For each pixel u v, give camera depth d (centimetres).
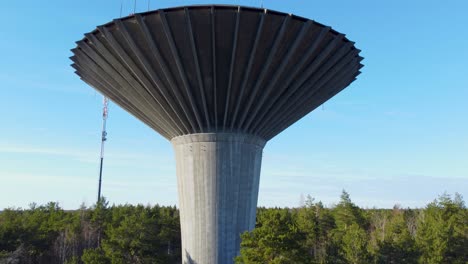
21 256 5966
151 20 2303
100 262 4666
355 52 2708
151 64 2448
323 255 6438
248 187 2691
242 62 2459
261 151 2903
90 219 8106
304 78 2544
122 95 2833
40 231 6475
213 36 2347
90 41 2539
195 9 2270
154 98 2628
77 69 3008
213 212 2591
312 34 2439
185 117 2652
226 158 2611
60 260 6888
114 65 2545
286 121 2927
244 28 2352
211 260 2558
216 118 2620
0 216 7662
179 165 2764
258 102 2578
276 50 2370
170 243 7312
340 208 8469
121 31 2317
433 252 5231
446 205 7350
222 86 2542
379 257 5106
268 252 2461
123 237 5200
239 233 2627
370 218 9512
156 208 7912
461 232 6272
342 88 3088
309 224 7062
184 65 2445
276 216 2611
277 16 2317
